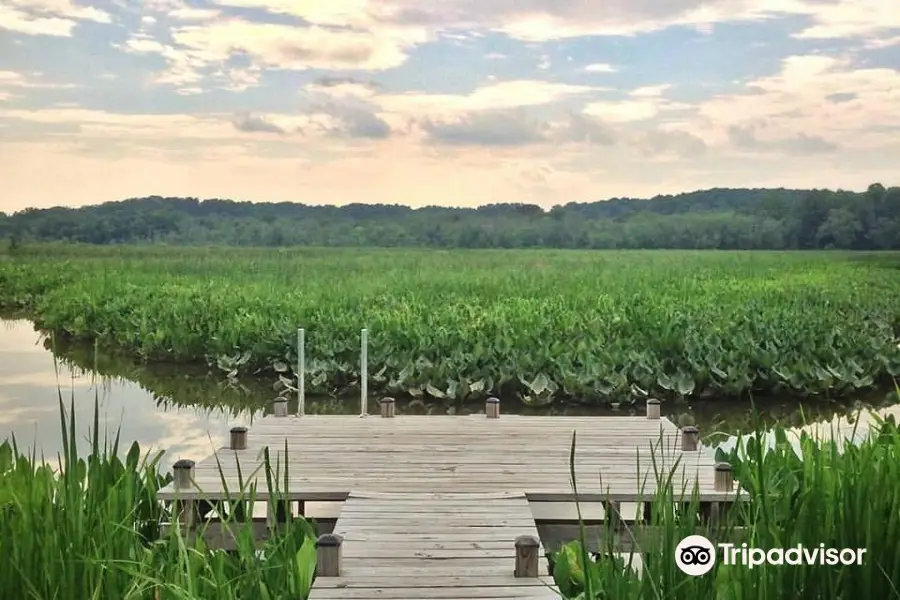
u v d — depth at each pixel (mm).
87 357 18891
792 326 16734
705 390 14227
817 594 4234
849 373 14359
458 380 14281
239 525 6438
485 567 5707
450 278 28969
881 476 4566
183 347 17578
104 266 35031
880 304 21750
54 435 12422
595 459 8047
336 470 7676
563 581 5684
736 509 5160
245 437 8328
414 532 6262
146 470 6867
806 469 5797
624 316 17625
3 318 27766
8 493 5434
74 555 4629
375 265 38062
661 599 4113
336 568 5547
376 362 14766
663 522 4367
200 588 5074
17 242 56156
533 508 8141
